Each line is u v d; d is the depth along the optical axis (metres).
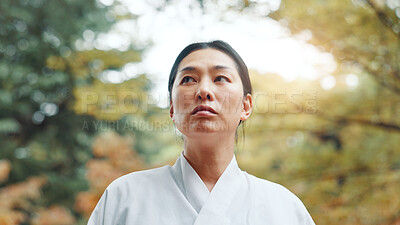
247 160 4.06
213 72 1.36
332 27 3.40
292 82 3.63
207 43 1.45
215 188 1.37
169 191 1.37
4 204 5.66
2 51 8.15
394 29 3.37
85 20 8.18
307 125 3.84
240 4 3.34
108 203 1.37
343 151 3.80
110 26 8.17
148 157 8.12
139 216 1.32
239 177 1.44
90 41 7.92
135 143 7.57
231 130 1.37
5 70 7.77
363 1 3.32
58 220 6.28
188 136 1.36
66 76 7.27
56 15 8.20
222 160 1.41
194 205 1.35
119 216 1.34
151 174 1.43
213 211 1.33
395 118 3.71
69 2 8.20
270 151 4.05
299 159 3.87
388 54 3.48
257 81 3.66
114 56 4.32
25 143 8.47
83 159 8.14
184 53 1.45
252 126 3.80
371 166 3.65
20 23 8.31
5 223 5.45
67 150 8.24
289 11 3.35
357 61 3.52
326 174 3.73
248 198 1.40
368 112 3.70
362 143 3.82
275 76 3.61
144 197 1.36
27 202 6.29
